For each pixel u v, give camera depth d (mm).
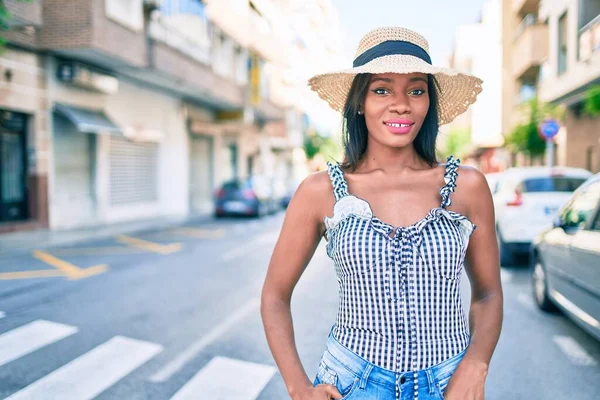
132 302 6262
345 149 1719
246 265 8836
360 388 1460
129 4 14320
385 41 1622
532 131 17328
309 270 8375
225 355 4473
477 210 1604
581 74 13891
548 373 4082
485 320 1554
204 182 24109
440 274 1440
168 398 3662
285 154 37188
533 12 22375
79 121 13414
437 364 1445
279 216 20250
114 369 4188
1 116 12234
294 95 27500
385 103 1594
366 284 1445
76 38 12617
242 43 23250
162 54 15844
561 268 5133
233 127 25828
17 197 12938
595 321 4312
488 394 3715
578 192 5211
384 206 1561
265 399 3633
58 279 7629
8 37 11875
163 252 10375
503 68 26094
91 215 15555
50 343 4793
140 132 17594
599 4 14289
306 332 5090
